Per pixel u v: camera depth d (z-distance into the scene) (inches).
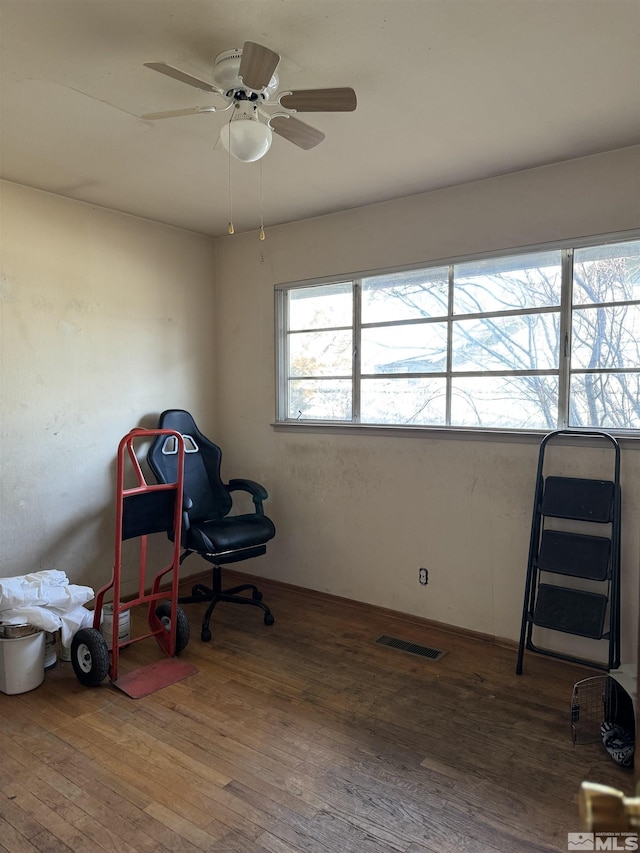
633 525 107.2
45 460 131.3
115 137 100.2
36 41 72.3
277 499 161.0
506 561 122.6
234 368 168.6
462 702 101.1
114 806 75.5
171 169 115.3
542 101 88.2
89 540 140.6
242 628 134.2
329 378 150.9
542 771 82.4
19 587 107.9
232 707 99.7
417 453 133.7
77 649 108.3
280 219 150.6
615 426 110.7
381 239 136.9
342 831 71.2
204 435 168.9
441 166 114.1
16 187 123.8
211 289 169.9
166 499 116.4
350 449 145.2
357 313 144.3
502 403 123.9
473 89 84.4
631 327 108.2
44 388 130.6
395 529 138.3
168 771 82.5
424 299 133.5
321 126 96.0
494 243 121.0
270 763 84.4
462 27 69.9
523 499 119.9
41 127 96.4
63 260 132.9
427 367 133.9
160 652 121.3
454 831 71.2
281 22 68.8
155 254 153.2
